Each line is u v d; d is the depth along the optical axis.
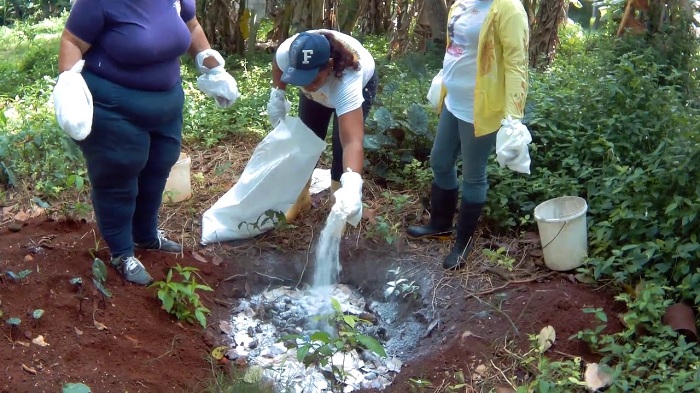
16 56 10.02
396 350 4.22
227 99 4.38
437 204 4.90
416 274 4.71
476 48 4.20
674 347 3.75
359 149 4.00
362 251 4.95
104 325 3.80
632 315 3.92
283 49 4.61
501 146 3.94
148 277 4.22
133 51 3.68
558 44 9.82
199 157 6.23
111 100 3.73
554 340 3.97
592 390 3.59
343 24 9.70
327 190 5.61
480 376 3.81
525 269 4.62
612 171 5.01
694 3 7.09
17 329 3.57
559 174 5.38
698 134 4.58
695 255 4.22
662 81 6.50
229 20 9.89
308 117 4.92
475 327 4.14
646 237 4.46
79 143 3.83
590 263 4.46
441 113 4.64
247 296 4.67
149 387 3.52
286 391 3.59
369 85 4.71
